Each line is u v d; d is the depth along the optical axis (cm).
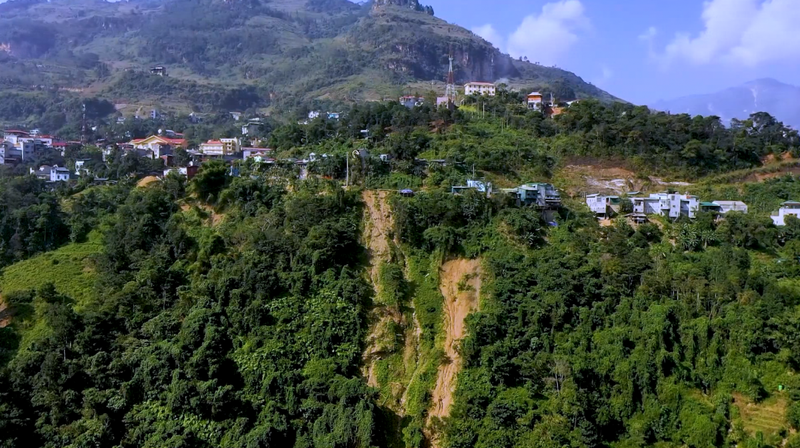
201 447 5966
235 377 6562
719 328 7275
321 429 6219
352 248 8300
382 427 6431
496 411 6350
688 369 7012
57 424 5844
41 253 8675
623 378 6800
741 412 6738
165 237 8488
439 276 8175
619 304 7612
